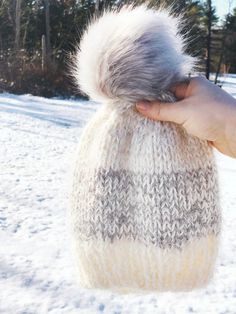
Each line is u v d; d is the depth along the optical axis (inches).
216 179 36.0
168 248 33.9
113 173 34.8
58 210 173.3
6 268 123.6
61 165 249.1
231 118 32.5
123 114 35.1
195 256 34.5
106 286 35.9
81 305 108.0
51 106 519.8
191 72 36.4
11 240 143.0
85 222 35.6
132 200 34.7
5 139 311.6
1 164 241.9
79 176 36.7
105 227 34.9
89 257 35.7
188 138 34.9
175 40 36.0
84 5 811.4
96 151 35.5
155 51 33.9
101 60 34.3
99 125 36.4
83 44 36.1
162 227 33.9
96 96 35.4
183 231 33.9
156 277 34.7
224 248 140.6
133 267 35.0
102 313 105.7
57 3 824.9
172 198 33.8
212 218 35.1
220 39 935.7
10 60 631.8
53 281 118.0
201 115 32.8
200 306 110.7
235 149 33.6
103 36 34.7
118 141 34.9
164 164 33.8
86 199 35.7
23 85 606.2
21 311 103.8
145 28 34.2
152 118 34.2
